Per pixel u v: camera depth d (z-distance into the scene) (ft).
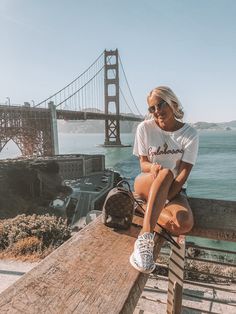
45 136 317.22
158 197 6.61
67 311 4.17
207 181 276.82
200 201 8.46
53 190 226.58
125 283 5.01
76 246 6.30
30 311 4.08
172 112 7.79
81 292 4.64
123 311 4.37
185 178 7.60
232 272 24.91
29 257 31.53
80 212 185.78
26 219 41.45
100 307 4.33
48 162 251.19
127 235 7.06
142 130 8.29
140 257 5.57
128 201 7.29
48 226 39.14
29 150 308.60
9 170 208.23
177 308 10.30
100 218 8.16
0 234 37.24
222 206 8.27
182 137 7.87
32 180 209.05
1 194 186.39
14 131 284.20
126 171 378.12
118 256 5.97
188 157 7.80
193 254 29.32
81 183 263.29
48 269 5.25
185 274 23.66
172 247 9.89
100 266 5.52
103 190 238.48
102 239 6.75
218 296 19.79
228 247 97.45
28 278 4.90
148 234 6.10
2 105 274.16
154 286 19.26
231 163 395.34
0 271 27.91
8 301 4.25
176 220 7.16
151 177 7.97
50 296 4.46
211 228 8.21
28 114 298.35
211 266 27.09
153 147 8.17
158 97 7.64
